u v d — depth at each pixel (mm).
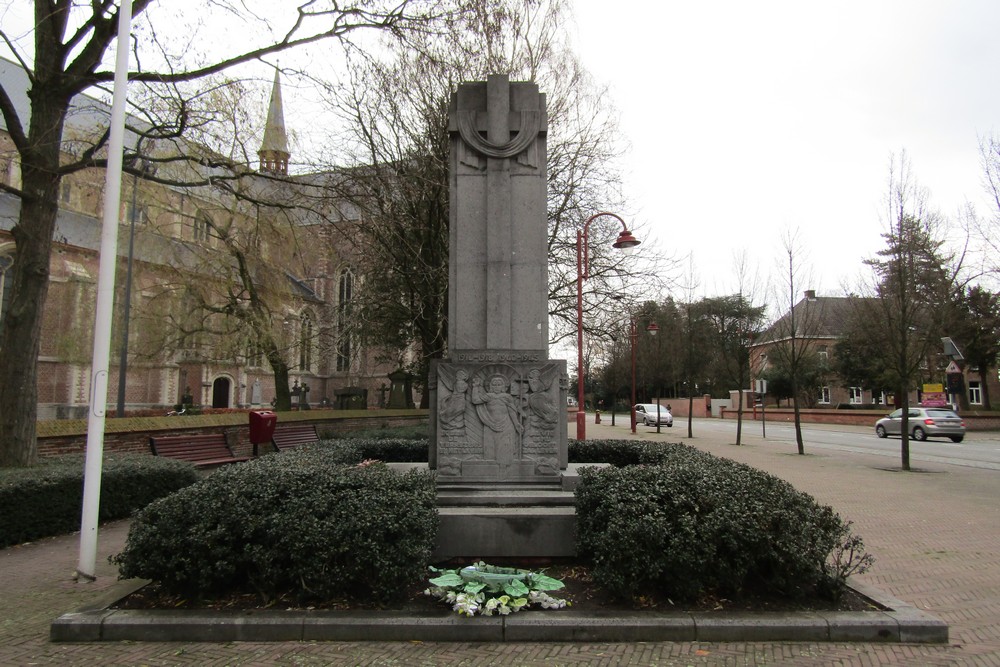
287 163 17766
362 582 4539
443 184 15758
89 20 9938
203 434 15023
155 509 4664
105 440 12188
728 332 51875
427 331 19328
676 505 4621
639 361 47531
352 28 11211
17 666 3764
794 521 4570
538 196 6914
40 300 9398
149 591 4742
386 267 19234
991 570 6285
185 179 20172
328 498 4691
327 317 26750
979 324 37281
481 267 6852
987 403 39688
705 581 4492
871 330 25703
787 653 3953
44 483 7570
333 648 3992
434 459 6605
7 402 8867
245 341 23062
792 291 20828
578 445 8844
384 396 43938
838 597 4582
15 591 5348
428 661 3801
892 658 3898
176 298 23547
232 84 12078
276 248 22219
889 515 9406
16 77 31469
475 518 5469
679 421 49125
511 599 4340
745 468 5867
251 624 4141
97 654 3932
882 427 29609
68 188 24062
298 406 42844
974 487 12461
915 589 5617
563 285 20516
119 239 25141
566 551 5461
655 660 3828
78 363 25656
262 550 4453
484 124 6934
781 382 47219
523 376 6438
